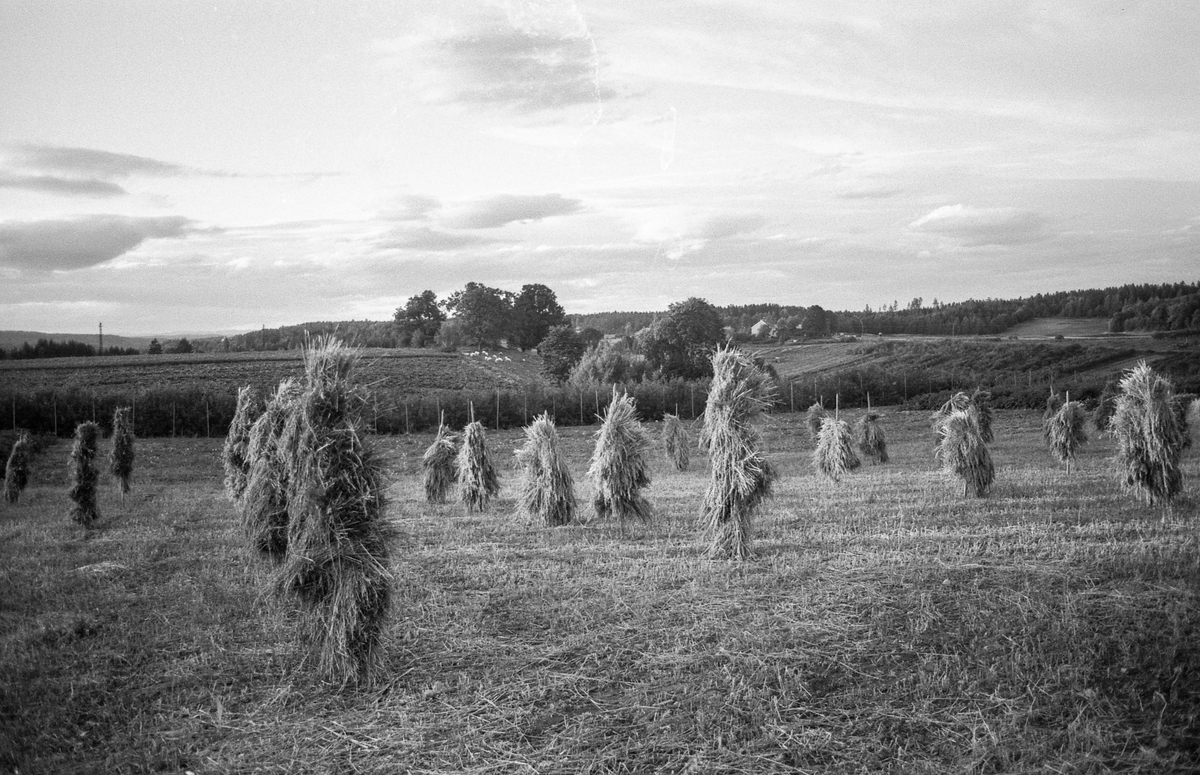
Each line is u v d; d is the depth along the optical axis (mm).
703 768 6352
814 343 98688
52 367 71500
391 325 108375
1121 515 16484
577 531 17062
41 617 11117
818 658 8695
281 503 10953
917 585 11477
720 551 13750
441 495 21906
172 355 84375
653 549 14766
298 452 8773
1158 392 17219
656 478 28406
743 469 13617
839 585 11609
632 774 6344
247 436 19641
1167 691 7480
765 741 6750
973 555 13211
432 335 106750
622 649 9133
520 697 7902
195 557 15203
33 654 9453
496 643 9523
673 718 7289
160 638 10023
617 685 8156
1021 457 29844
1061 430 24625
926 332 109000
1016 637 9055
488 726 7277
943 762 6410
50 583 13125
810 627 9711
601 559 14000
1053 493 20062
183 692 8273
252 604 11289
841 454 24500
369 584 8414
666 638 9453
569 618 10383
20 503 25281
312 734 7270
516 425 53281
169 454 40906
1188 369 58781
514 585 12203
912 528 15914
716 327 69812
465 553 14781
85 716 7820
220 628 10375
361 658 8453
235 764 6691
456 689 8203
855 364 79125
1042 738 6645
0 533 18562
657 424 52562
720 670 8359
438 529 17625
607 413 17203
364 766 6625
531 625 10234
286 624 10367
